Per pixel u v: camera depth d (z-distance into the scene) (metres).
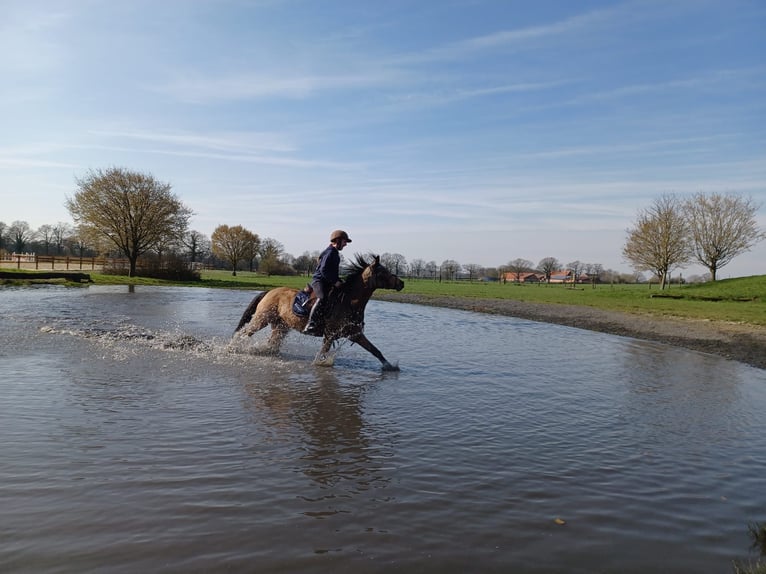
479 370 9.62
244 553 3.28
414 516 3.86
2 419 5.73
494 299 31.33
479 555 3.37
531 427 6.21
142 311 17.91
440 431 5.91
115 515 3.70
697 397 8.08
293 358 10.34
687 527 3.86
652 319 20.75
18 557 3.14
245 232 78.62
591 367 10.35
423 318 19.50
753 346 14.13
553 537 3.64
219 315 17.31
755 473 5.00
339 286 9.48
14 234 113.81
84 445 5.03
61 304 19.11
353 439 5.52
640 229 51.94
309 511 3.88
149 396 6.88
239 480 4.37
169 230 47.22
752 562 3.39
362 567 3.18
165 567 3.10
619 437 5.96
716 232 55.31
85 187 44.72
